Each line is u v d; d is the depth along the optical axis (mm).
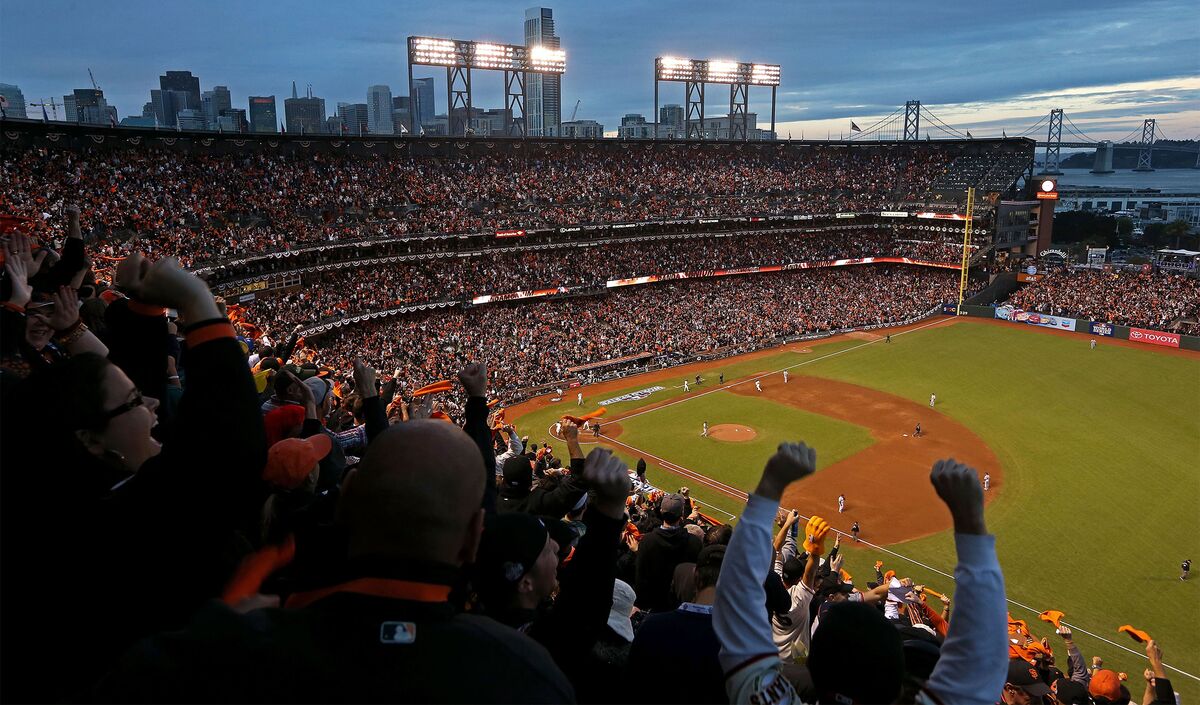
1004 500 44625
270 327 55969
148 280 3111
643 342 78688
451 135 87625
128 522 2977
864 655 3707
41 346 5555
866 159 112062
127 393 3486
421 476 2506
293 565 3363
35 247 7633
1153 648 9703
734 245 98250
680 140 99938
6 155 49844
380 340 66688
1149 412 59562
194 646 2188
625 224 87125
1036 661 14664
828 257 101875
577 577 4070
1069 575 35844
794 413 62219
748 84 110688
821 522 7926
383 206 73188
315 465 4438
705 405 64812
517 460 8258
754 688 3807
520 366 68812
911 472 49562
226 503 3119
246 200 62781
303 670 2158
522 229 79375
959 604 3807
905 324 92688
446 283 74875
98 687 2166
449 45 85562
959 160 106625
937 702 3727
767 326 86688
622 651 5359
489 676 2324
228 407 3068
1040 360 75000
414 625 2320
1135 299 85438
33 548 3031
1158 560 36969
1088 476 47625
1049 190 102000
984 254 96125
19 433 3143
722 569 4133
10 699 2994
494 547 4199
